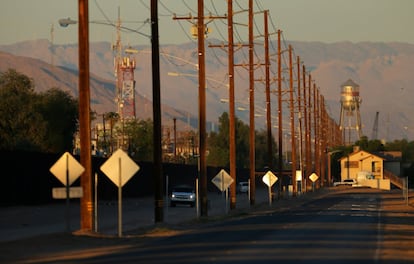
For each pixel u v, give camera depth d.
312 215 141.75
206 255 65.31
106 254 69.44
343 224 113.00
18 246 77.12
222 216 139.88
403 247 77.75
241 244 77.12
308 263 59.34
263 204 197.38
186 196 181.75
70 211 145.38
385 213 152.75
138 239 87.50
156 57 112.44
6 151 143.25
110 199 190.38
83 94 89.44
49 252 72.81
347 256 66.06
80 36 89.19
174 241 83.31
